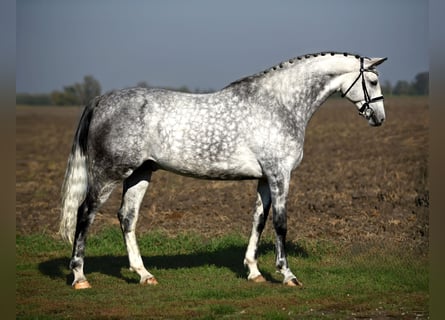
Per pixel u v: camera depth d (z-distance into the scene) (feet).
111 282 35.50
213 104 33.19
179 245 45.24
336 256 41.11
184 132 32.63
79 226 33.19
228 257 41.78
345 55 34.71
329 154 108.37
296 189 71.61
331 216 55.01
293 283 33.78
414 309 30.14
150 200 66.54
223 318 28.45
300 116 33.83
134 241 35.24
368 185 72.13
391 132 138.00
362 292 33.04
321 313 29.50
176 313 29.27
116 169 32.76
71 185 33.58
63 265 39.86
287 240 45.39
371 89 34.71
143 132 32.60
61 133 181.27
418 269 36.76
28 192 75.56
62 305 30.50
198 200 66.18
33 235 48.55
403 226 49.34
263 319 28.25
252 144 32.83
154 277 35.14
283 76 33.86
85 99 413.80
